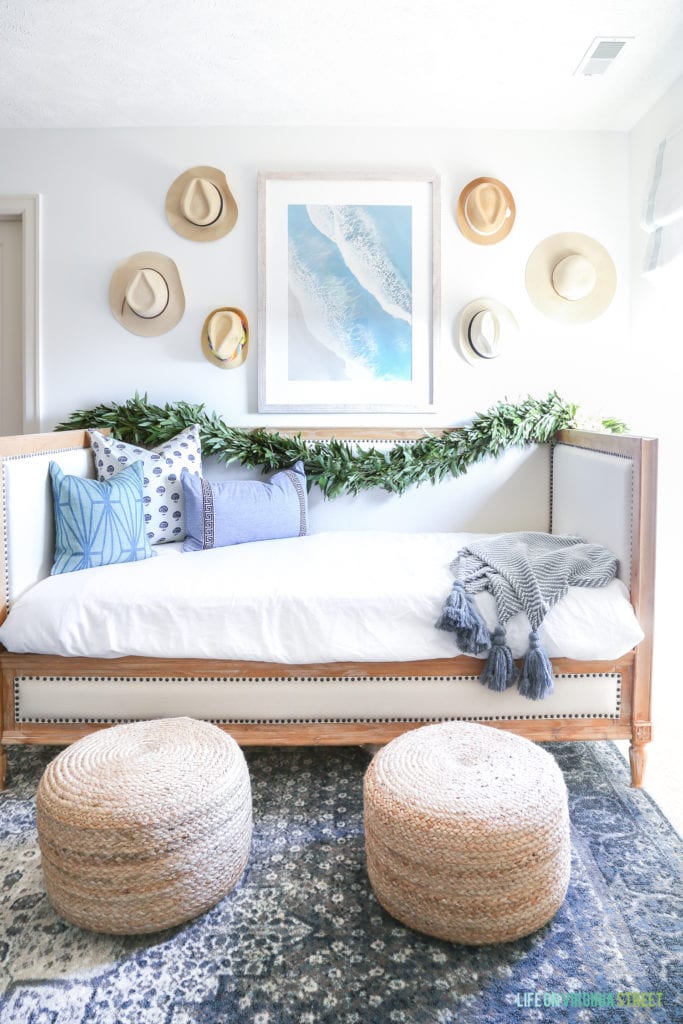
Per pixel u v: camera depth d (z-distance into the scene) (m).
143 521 2.36
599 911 1.46
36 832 1.76
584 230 2.90
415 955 1.34
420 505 2.91
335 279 2.88
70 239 2.86
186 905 1.40
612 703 1.98
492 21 2.18
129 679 1.97
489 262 2.90
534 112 2.76
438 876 1.32
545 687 1.87
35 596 1.98
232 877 1.48
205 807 1.42
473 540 2.60
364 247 2.88
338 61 2.40
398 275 2.88
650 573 1.96
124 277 2.86
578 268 2.80
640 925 1.41
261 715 1.99
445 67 2.44
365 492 2.90
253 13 2.12
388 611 1.95
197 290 2.87
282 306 2.88
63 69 2.43
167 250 2.86
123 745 1.58
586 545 2.20
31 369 2.88
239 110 2.73
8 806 1.88
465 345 2.91
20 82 2.51
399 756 1.54
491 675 1.90
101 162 2.84
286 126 2.85
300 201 2.86
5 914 1.47
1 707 1.98
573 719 1.99
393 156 2.88
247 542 2.58
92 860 1.35
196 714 1.98
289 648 1.94
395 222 2.87
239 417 2.91
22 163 2.84
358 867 1.61
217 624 1.94
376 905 1.48
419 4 2.09
